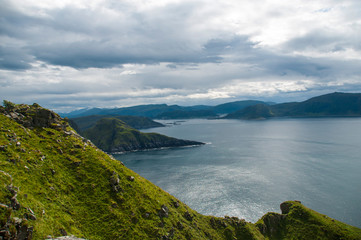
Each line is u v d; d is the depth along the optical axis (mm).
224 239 91500
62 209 55500
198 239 77562
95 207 63562
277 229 114625
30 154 64125
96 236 55531
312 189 171875
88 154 82125
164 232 69000
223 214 137500
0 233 32688
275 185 182375
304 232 107875
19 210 40969
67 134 87375
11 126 71062
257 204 149625
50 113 89812
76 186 67062
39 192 53781
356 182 183250
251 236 98750
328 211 138500
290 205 127500
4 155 56562
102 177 74250
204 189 176750
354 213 135250
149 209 73562
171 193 170000
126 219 65062
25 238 36500
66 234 46500
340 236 100438
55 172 65750
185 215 87938
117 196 70750
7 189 42031
